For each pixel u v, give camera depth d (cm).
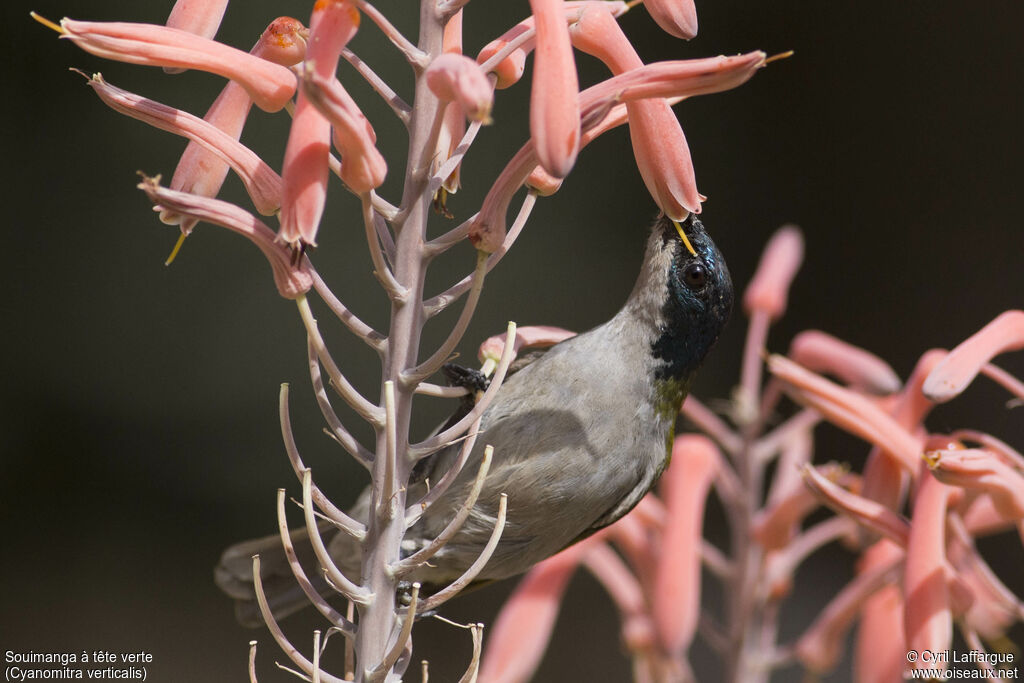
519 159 327
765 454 630
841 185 1552
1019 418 1364
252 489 1333
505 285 1411
